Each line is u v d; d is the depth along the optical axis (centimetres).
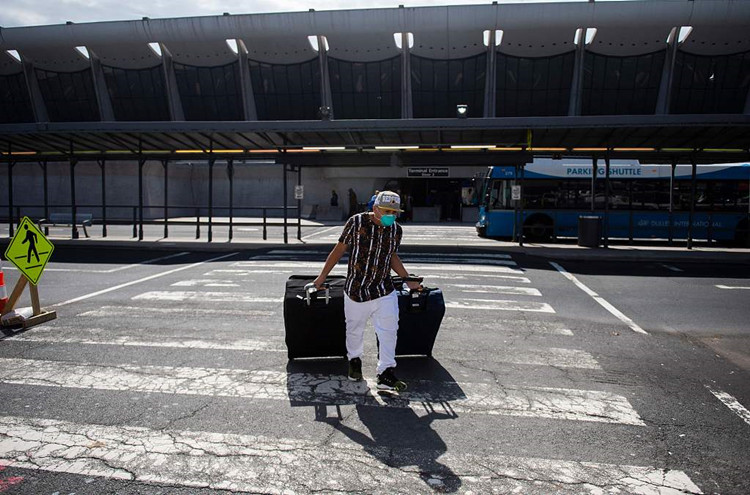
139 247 1806
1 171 3856
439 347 673
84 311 851
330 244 1886
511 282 1156
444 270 1308
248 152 1988
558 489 351
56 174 3812
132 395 503
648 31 3244
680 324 819
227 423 444
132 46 3609
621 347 689
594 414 473
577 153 1920
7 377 548
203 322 785
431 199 3916
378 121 1673
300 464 379
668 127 1608
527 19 3203
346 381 545
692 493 350
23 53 3728
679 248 1909
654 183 2169
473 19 3228
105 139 1903
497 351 659
